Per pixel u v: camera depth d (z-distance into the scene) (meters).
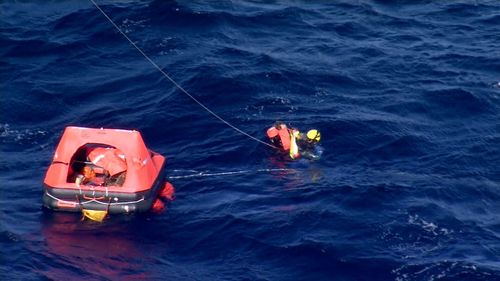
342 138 49.50
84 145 44.50
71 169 43.31
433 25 64.94
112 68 57.75
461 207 43.84
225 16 63.88
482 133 50.94
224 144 48.91
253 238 40.91
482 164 47.88
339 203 43.47
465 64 58.97
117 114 52.16
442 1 68.50
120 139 42.91
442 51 60.81
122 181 42.94
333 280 38.25
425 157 48.28
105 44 60.50
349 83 55.94
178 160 47.50
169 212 42.84
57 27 62.78
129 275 38.41
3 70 57.44
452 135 50.66
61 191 41.84
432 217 42.56
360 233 41.16
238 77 55.34
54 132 50.66
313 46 60.88
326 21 64.81
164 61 57.97
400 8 67.56
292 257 39.62
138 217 42.28
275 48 60.31
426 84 56.09
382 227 41.66
